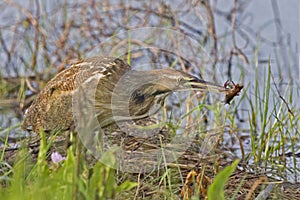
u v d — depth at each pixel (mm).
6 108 15047
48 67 16359
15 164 9484
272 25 18203
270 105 14562
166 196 9859
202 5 17312
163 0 17016
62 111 11805
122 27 17062
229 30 18031
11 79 16172
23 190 8078
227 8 18625
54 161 8805
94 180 8234
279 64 16672
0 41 17109
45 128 12062
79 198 7996
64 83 11852
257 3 18906
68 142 10938
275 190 10234
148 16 17078
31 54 16625
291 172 11773
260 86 15672
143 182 10453
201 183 9695
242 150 12266
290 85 15180
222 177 7934
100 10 17359
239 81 14812
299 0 18891
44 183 8227
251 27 18203
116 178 10648
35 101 12406
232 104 14023
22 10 17031
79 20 17312
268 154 12109
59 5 17672
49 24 17125
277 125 12430
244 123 14289
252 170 11766
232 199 8922
